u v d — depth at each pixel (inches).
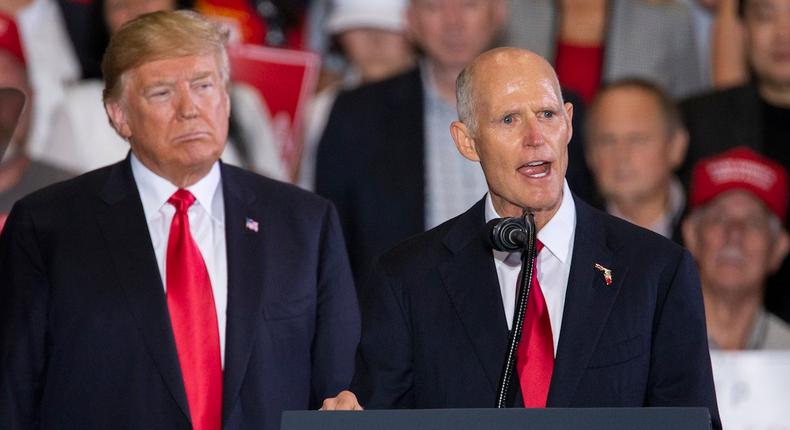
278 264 429.7
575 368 346.3
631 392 347.3
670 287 353.4
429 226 676.1
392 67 697.6
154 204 429.4
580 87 698.8
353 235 682.8
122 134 432.1
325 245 441.7
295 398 423.8
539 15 701.9
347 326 434.6
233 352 414.6
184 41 418.3
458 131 360.5
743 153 687.1
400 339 364.8
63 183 441.1
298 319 427.5
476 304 358.3
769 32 697.0
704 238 684.7
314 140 691.4
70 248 421.4
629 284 353.4
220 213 434.6
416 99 690.8
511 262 362.0
